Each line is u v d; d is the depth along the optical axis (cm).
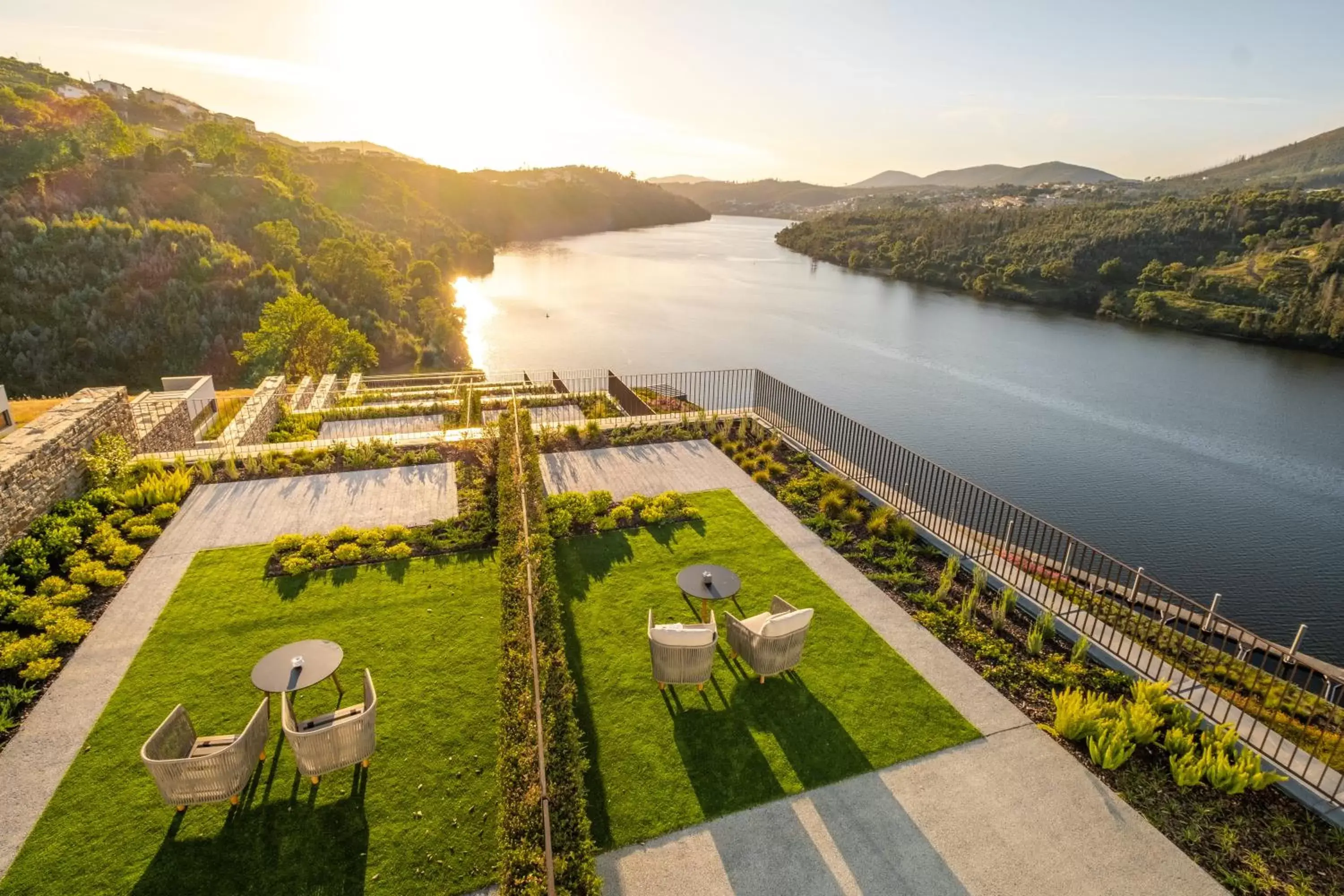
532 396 1988
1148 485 3089
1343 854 538
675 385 3784
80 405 1211
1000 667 761
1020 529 1135
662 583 923
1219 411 4109
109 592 869
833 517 1140
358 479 1258
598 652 776
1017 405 4156
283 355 3538
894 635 823
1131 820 570
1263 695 741
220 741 590
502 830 486
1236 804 584
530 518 952
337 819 551
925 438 3609
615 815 564
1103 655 783
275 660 643
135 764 603
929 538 1056
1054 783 607
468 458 1367
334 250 5444
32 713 661
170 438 1511
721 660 770
